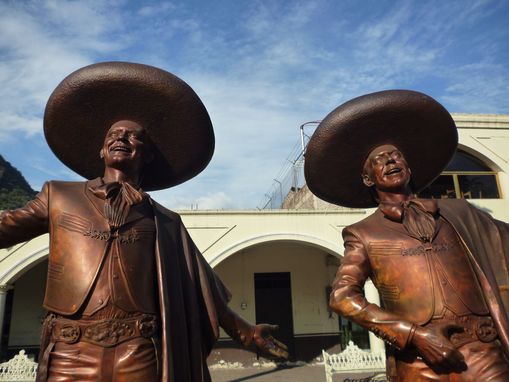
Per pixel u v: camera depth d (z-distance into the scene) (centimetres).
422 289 290
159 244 285
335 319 1631
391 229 321
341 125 340
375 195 377
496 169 1512
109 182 292
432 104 333
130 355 251
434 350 255
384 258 311
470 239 302
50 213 282
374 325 279
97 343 249
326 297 1648
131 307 261
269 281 1658
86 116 319
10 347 1436
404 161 344
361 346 1580
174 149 344
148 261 280
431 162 377
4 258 1179
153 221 297
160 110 318
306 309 1631
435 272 293
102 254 265
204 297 313
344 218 1412
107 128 329
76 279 258
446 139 358
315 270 1675
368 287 1270
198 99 321
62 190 290
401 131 350
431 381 271
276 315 1625
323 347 1596
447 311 282
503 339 265
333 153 361
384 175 339
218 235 1352
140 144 312
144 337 261
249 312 1605
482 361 269
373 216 343
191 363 287
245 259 1656
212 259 1325
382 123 342
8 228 281
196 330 297
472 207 333
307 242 1384
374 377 1077
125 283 263
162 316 262
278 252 1678
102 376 243
